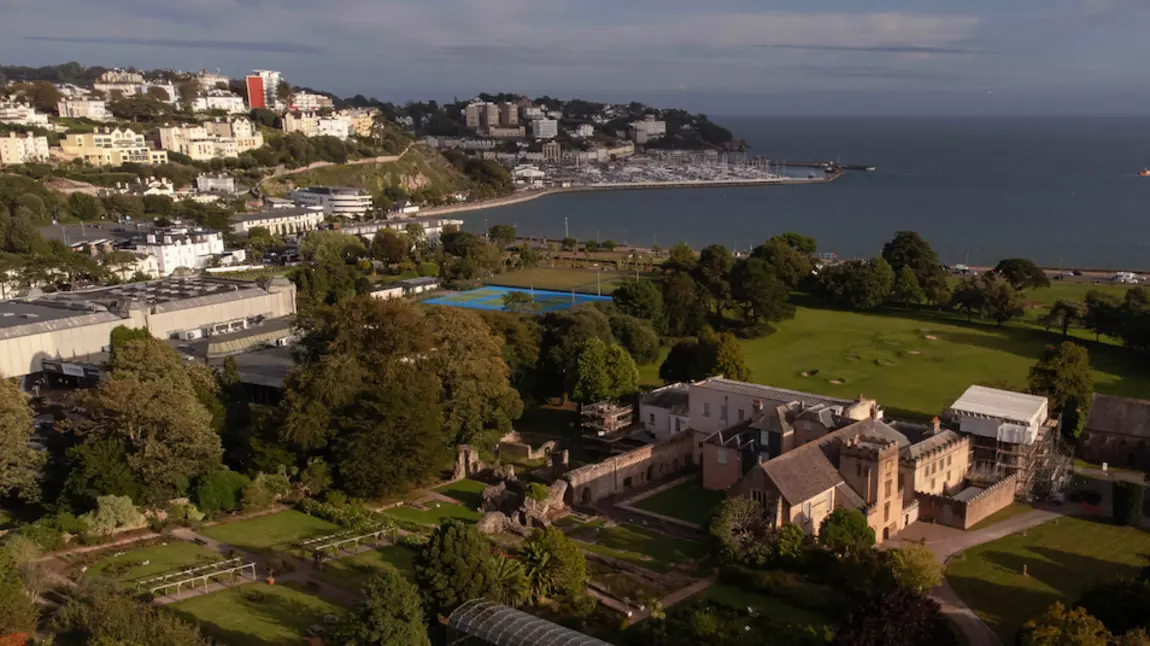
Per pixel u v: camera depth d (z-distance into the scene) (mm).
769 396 144375
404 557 111688
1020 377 195500
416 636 81625
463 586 89312
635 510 129625
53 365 181500
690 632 90125
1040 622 83000
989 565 108562
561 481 130750
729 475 135750
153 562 108500
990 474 133500
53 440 138625
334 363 137625
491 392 152750
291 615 95312
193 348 198750
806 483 114500
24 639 81375
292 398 136875
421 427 132500
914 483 122125
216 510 125125
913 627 80812
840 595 97500
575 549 101438
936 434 132375
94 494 119375
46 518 114688
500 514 122000
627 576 106562
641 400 161000
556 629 81125
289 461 135250
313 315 151125
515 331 179750
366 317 145500
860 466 116875
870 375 199875
